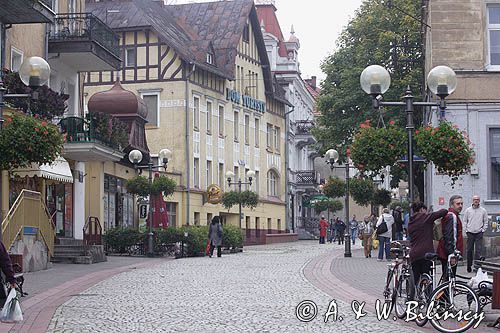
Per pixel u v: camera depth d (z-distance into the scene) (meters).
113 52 36.22
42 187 31.33
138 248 38.69
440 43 29.17
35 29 31.89
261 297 18.16
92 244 33.22
